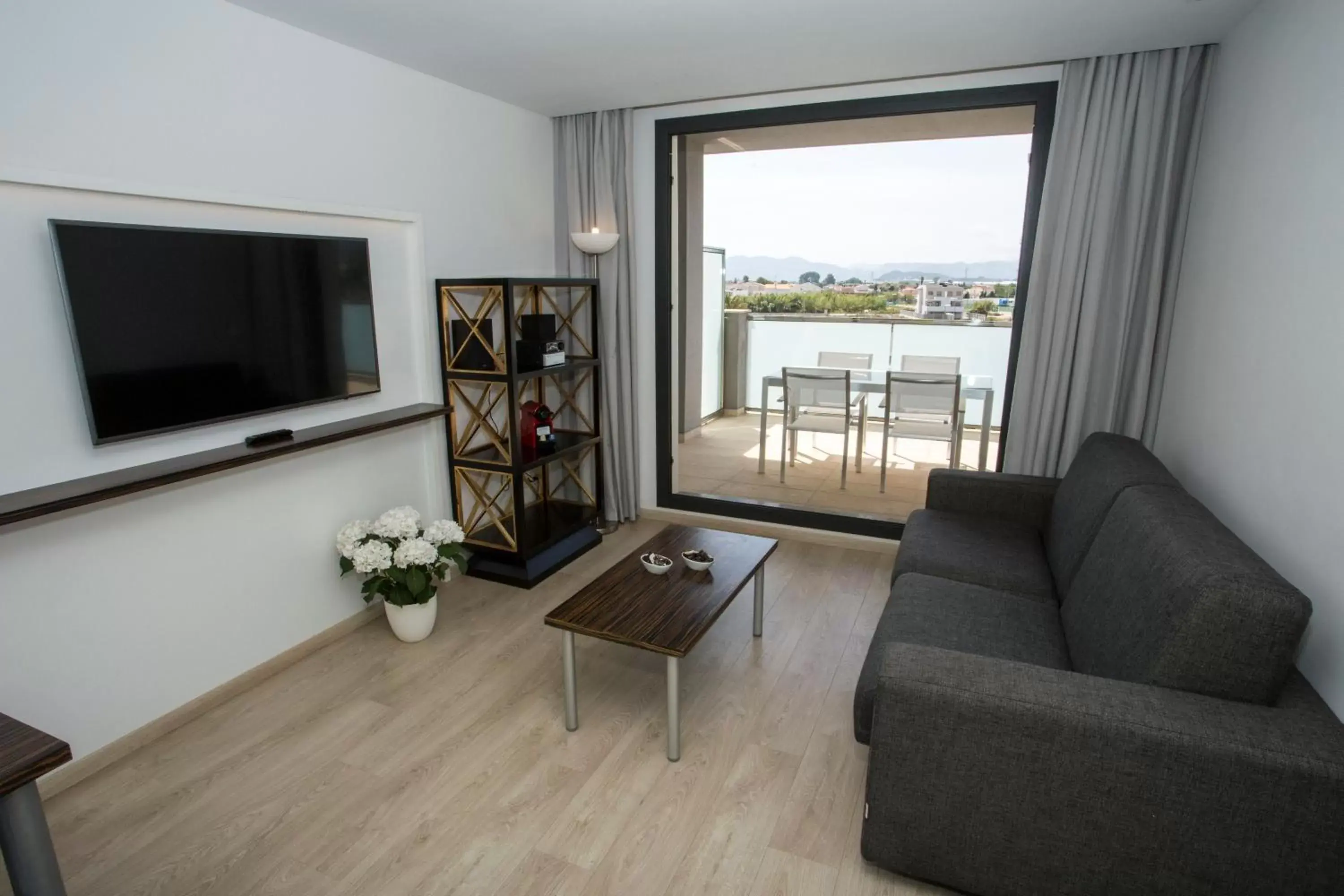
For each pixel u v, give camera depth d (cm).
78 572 205
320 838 190
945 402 438
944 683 156
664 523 429
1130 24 252
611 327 398
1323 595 159
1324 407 163
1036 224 320
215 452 236
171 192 218
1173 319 297
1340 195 165
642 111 382
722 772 215
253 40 239
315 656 279
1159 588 164
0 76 179
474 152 342
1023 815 156
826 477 491
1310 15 189
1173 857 146
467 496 359
